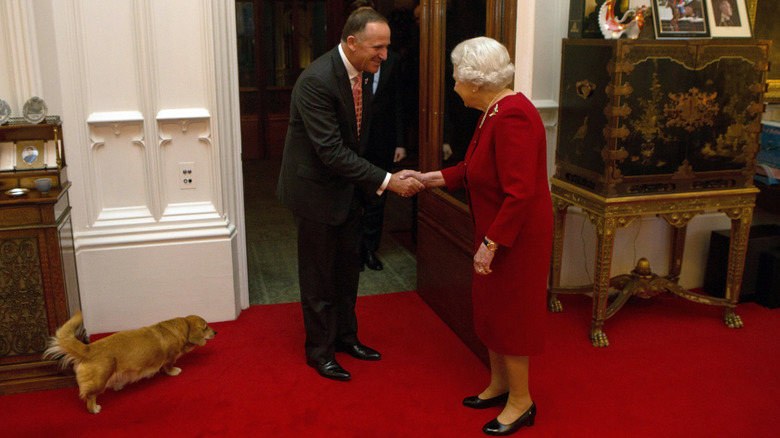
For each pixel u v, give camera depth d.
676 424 2.73
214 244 3.64
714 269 4.09
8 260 2.87
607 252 3.38
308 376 3.14
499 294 2.52
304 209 3.00
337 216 3.00
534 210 2.45
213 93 3.50
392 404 2.89
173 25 3.39
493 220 2.50
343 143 2.98
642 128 3.27
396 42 5.58
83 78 3.34
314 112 2.81
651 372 3.18
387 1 6.25
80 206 3.46
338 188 3.01
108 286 3.55
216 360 3.30
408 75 4.98
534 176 2.33
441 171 2.92
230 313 3.77
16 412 2.83
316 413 2.82
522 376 2.64
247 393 2.98
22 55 3.12
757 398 2.93
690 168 3.40
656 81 3.22
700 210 3.46
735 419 2.76
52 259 2.91
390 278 4.54
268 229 5.67
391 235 5.54
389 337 3.57
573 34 3.65
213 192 3.63
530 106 2.39
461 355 3.36
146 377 3.12
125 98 3.42
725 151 3.44
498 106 2.41
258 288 4.33
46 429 2.69
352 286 3.29
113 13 3.31
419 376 3.14
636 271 3.78
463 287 3.43
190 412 2.82
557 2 3.82
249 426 2.72
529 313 2.52
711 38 3.40
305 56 8.64
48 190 2.91
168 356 3.05
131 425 2.72
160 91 3.45
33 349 2.99
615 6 3.37
